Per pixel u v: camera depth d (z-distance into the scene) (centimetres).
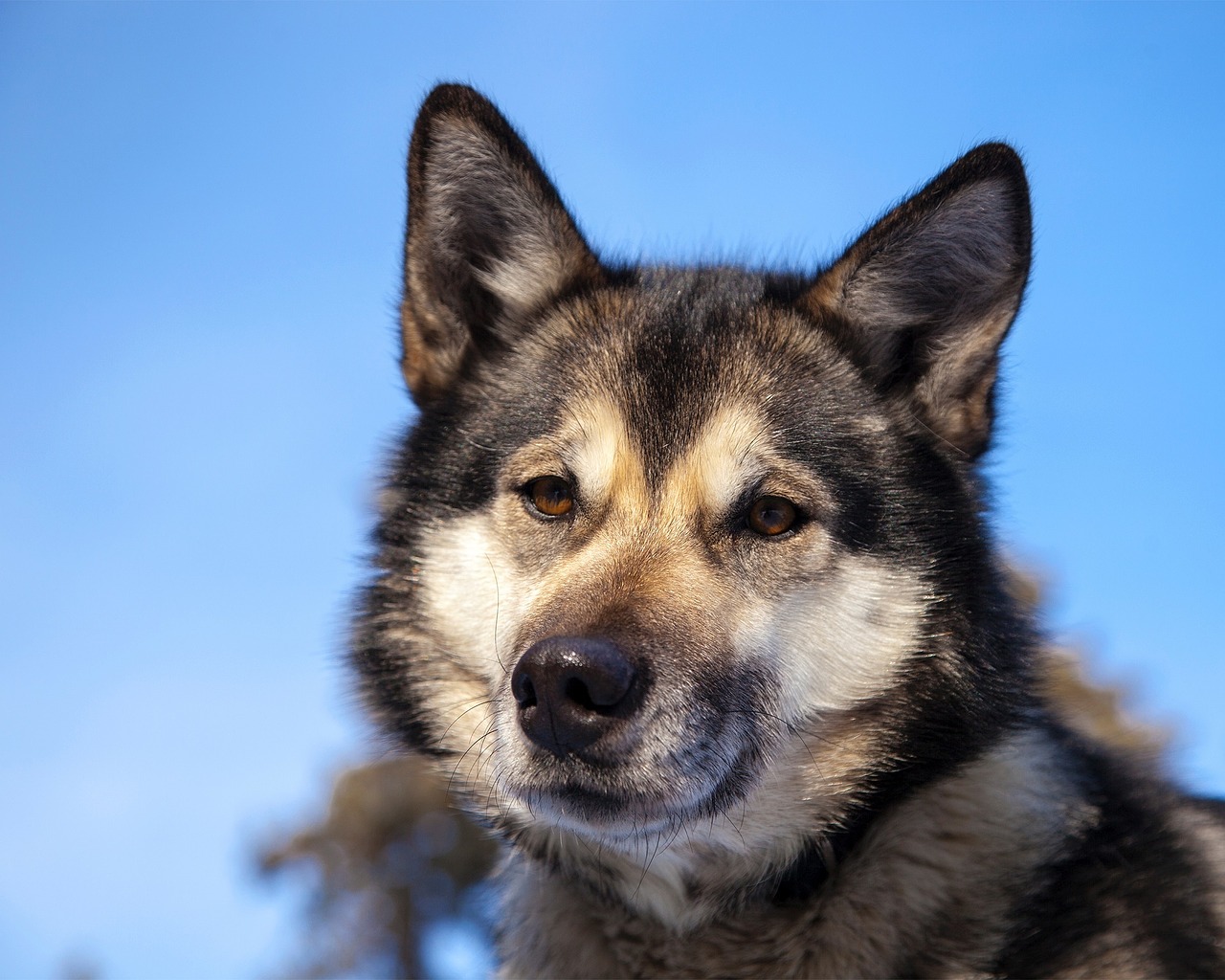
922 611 98
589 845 98
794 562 98
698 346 100
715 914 97
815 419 99
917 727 97
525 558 99
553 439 99
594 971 98
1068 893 96
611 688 92
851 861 97
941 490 100
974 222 100
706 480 98
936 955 95
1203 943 95
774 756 97
